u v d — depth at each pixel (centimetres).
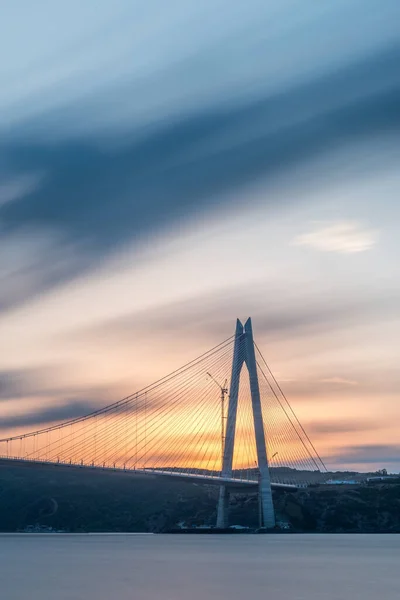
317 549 18350
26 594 10225
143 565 14038
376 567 13650
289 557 15838
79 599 9800
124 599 9781
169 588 10750
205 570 13062
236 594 10175
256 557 15862
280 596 9988
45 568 13550
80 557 16038
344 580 11669
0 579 11850
